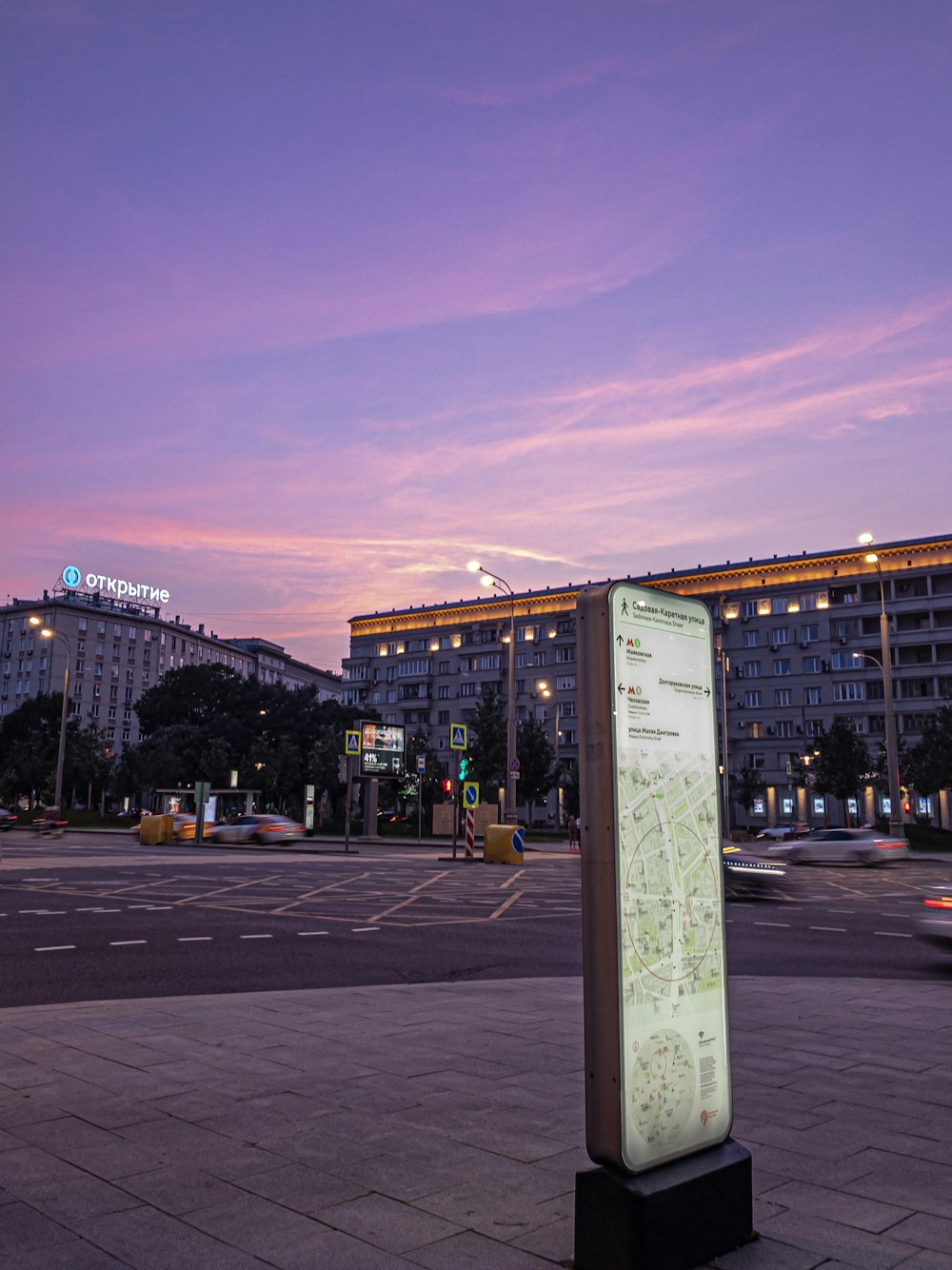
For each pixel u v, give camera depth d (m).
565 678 89.50
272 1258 3.46
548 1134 4.88
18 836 54.69
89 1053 6.59
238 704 93.81
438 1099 5.52
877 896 21.44
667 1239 3.32
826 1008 8.62
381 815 74.88
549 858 38.12
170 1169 4.35
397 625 102.44
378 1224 3.75
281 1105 5.37
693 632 4.15
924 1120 5.26
